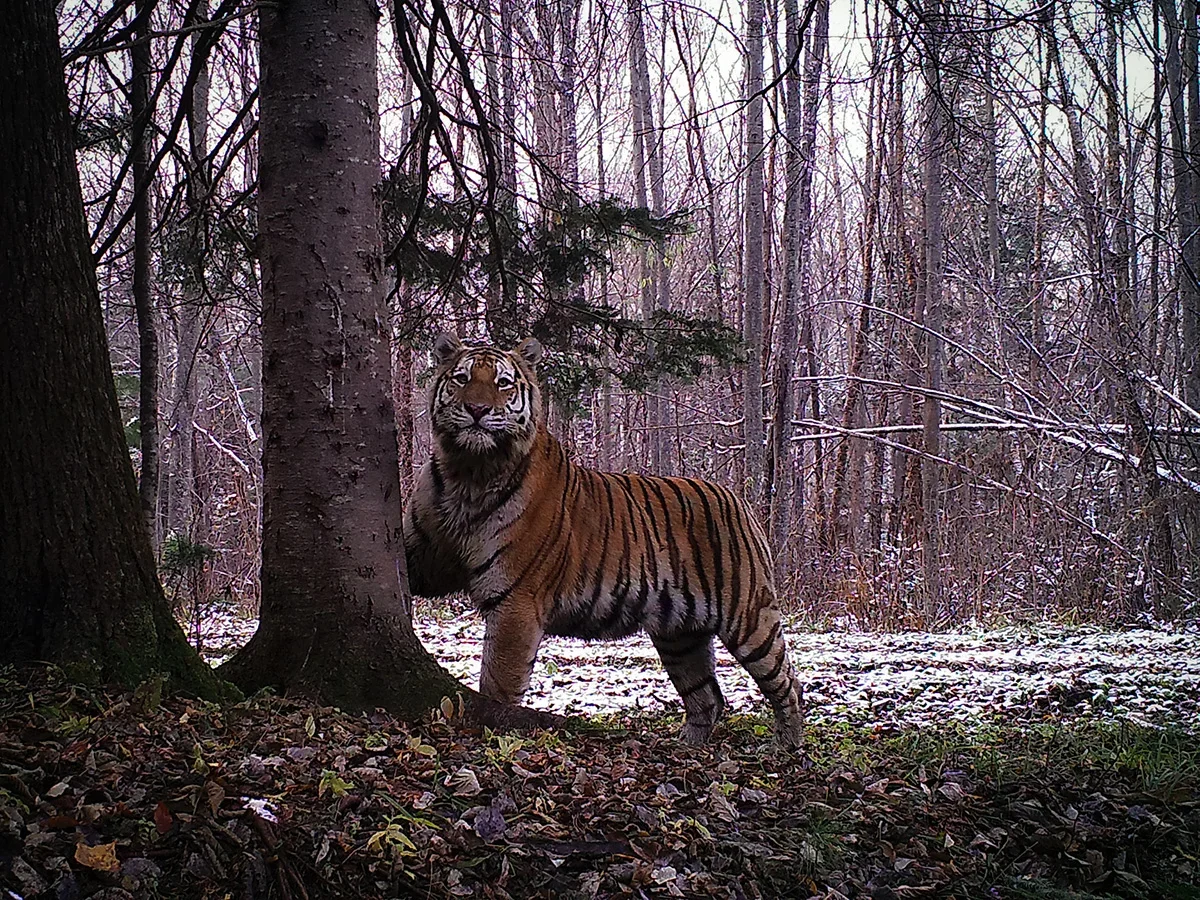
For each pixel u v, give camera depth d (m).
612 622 6.66
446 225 10.07
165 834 3.41
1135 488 16.31
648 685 9.58
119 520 4.84
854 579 16.94
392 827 3.72
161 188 9.49
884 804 5.35
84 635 4.64
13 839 3.18
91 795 3.57
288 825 3.62
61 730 4.01
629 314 28.20
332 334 5.44
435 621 14.30
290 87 5.45
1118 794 5.78
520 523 6.12
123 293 18.34
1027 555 16.66
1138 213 20.44
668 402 26.75
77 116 6.84
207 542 21.73
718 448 25.12
